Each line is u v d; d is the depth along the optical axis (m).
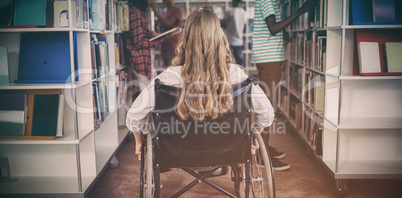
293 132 4.05
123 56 4.01
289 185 2.75
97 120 2.76
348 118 2.69
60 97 2.36
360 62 2.50
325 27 2.70
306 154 3.45
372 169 2.55
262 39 3.25
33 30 2.16
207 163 1.72
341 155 2.77
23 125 2.32
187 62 1.63
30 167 2.59
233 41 6.64
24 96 2.33
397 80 2.67
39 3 2.30
